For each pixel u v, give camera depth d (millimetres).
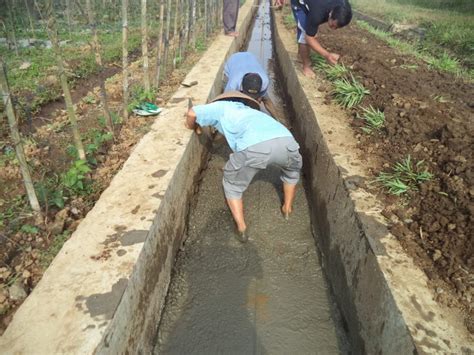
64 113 4652
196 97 4531
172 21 9914
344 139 3672
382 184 2963
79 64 6223
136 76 5703
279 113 6098
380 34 8531
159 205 2652
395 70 5156
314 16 4566
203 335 2641
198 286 3002
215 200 3977
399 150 3316
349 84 4539
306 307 2885
